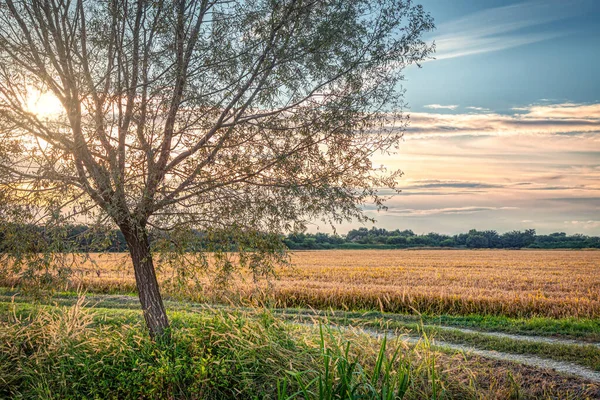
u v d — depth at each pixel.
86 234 6.84
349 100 7.38
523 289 23.20
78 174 6.85
